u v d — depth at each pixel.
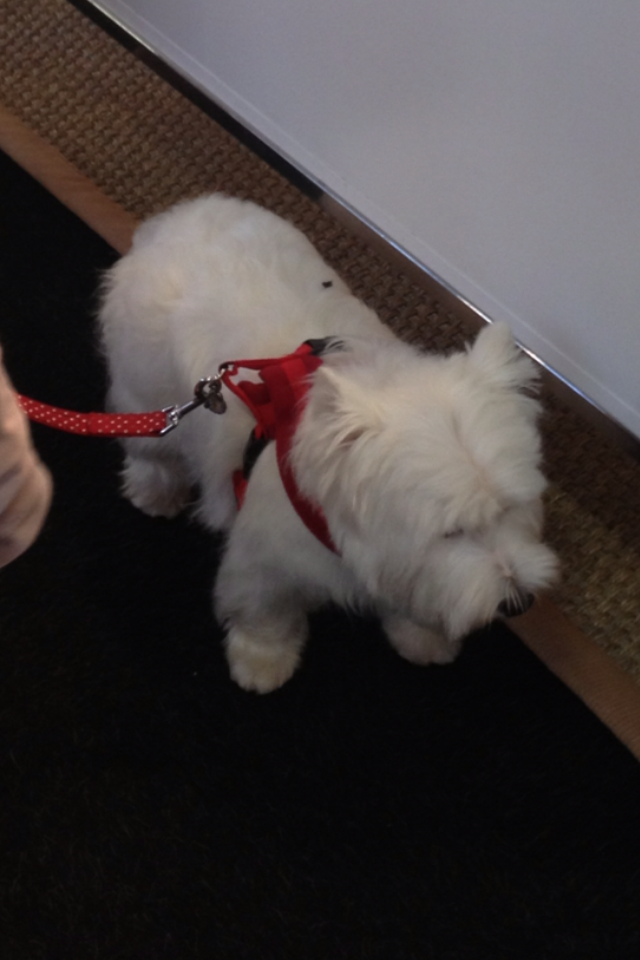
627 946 1.26
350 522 0.97
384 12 1.36
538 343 1.53
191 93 1.92
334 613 1.49
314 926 1.27
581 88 1.17
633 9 1.05
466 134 1.38
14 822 1.33
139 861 1.31
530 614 1.46
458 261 1.58
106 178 1.95
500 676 1.44
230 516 1.25
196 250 1.21
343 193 1.72
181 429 1.26
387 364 0.98
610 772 1.37
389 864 1.31
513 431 0.92
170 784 1.36
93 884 1.29
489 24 1.22
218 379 1.03
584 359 1.46
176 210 1.31
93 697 1.42
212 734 1.40
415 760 1.38
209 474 1.20
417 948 1.26
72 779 1.36
